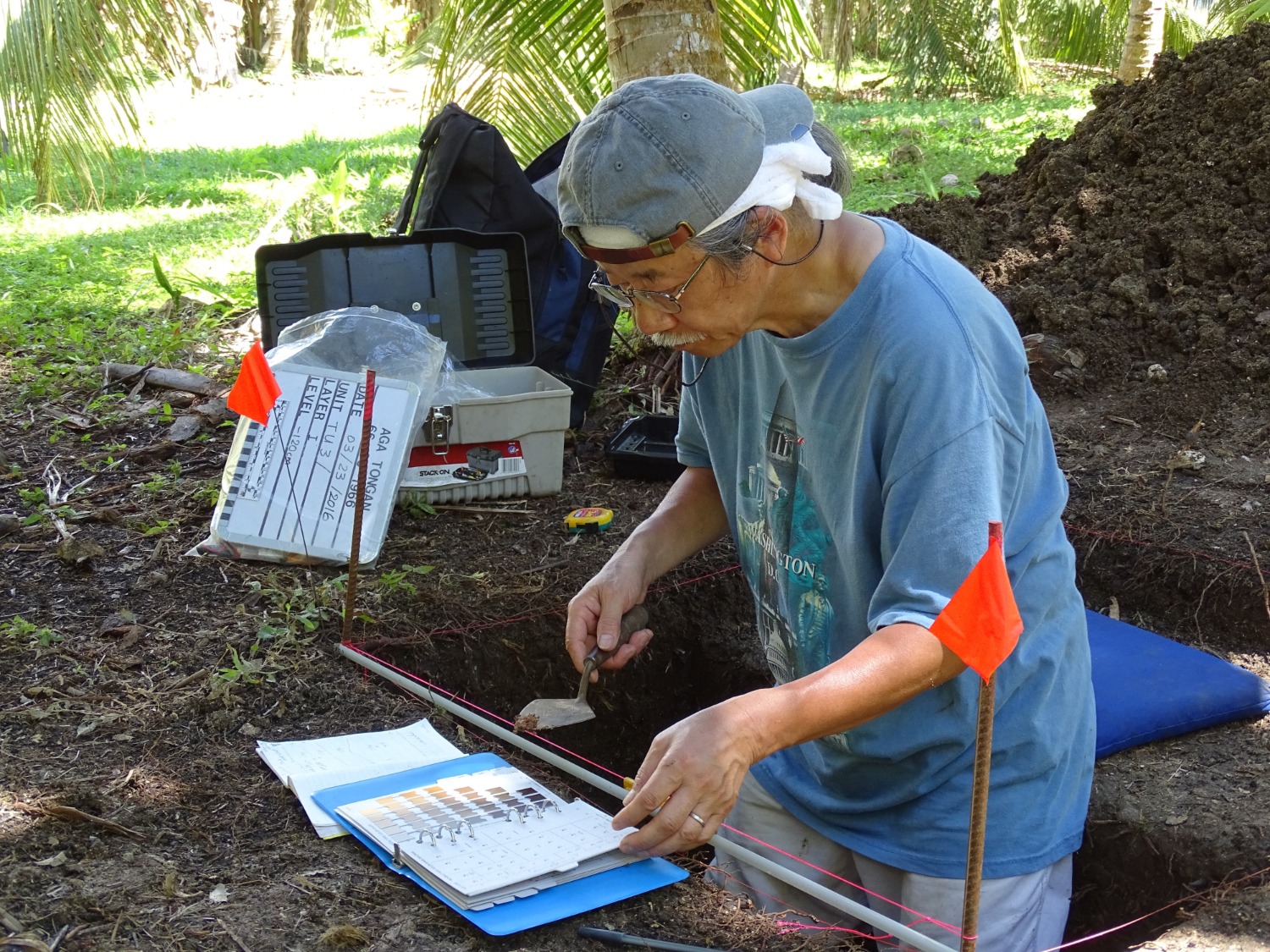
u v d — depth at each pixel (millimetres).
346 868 1876
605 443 4062
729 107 1515
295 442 3141
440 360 3375
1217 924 1905
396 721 2414
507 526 3439
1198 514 3385
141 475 3668
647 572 2234
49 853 1869
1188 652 2699
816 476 1859
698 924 1812
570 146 1573
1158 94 4742
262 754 2195
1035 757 1944
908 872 1993
